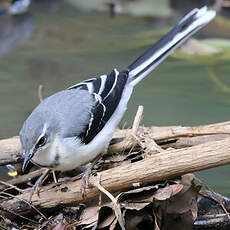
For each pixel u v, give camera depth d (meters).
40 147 9.13
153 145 9.50
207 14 10.98
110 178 8.91
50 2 23.11
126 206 8.74
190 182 9.16
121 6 22.58
